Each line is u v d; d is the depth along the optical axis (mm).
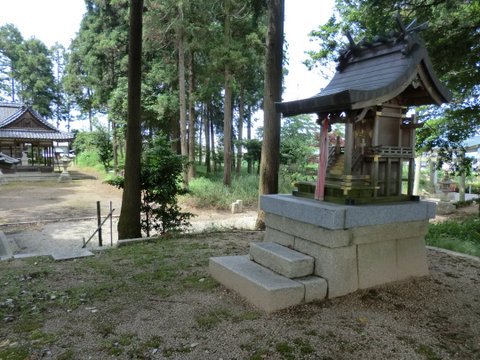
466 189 25641
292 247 4312
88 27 29094
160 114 22719
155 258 5664
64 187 25609
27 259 6082
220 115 32406
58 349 2971
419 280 4426
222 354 2861
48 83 47656
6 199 19891
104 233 12242
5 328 3369
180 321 3424
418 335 3186
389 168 4316
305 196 4645
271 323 3320
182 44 20125
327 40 16141
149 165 8203
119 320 3486
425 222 4480
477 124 11164
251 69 23000
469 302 3920
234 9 19266
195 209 17016
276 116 9273
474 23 9547
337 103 3721
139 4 7543
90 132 39750
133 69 7660
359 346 2986
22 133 31922
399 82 3846
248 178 23828
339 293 3848
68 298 4082
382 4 10172
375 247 4129
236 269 4141
